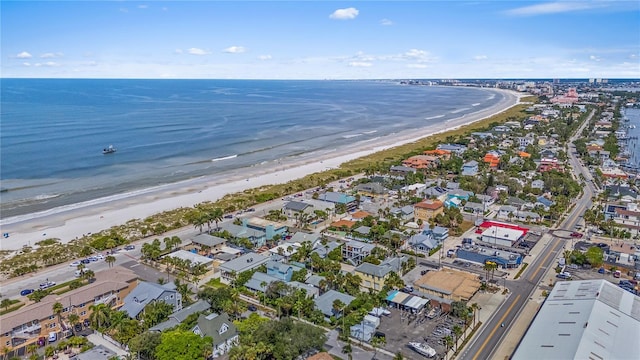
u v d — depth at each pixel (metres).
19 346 98.94
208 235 162.62
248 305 118.69
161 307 108.88
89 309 112.81
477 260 144.75
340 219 183.62
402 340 101.94
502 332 105.06
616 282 130.00
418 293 121.88
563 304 105.81
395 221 173.62
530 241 162.12
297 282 126.88
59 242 166.88
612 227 168.75
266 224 174.00
